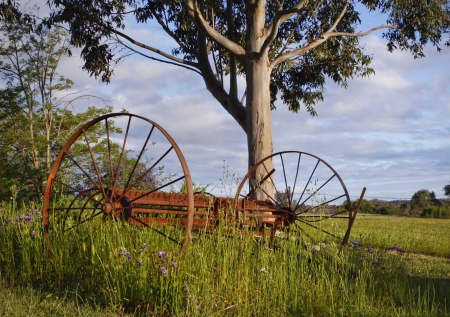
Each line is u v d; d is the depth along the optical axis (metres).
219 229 5.31
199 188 10.88
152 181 12.83
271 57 15.84
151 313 4.24
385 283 5.28
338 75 16.31
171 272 4.41
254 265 5.25
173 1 13.34
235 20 15.73
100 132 17.48
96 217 6.86
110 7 14.02
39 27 13.92
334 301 4.81
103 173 14.02
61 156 6.00
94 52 14.03
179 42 14.22
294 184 8.07
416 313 4.41
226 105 13.75
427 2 14.47
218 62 15.23
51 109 17.27
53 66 17.53
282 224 7.43
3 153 16.14
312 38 15.48
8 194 14.62
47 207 5.94
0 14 13.34
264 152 12.33
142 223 5.50
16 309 4.25
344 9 13.91
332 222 6.74
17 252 5.85
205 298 4.36
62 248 5.68
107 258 5.16
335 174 7.82
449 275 6.71
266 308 4.46
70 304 4.50
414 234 11.83
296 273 5.16
